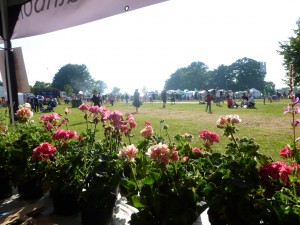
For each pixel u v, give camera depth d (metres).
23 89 5.10
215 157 2.60
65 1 3.92
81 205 2.66
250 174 2.05
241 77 116.44
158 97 69.06
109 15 3.56
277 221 1.73
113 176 2.55
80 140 3.53
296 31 27.97
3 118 4.96
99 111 3.58
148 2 3.18
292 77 2.10
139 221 2.03
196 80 126.19
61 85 117.56
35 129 4.17
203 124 13.67
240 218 1.89
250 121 14.90
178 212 1.95
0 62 5.15
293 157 2.12
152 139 3.31
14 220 2.86
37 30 4.54
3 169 3.44
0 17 4.93
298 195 1.93
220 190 1.97
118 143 3.55
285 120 15.25
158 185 2.06
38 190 3.43
